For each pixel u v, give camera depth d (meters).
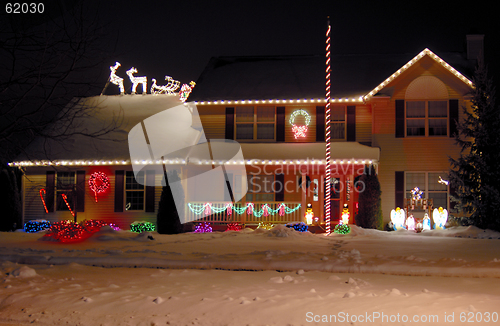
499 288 7.67
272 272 9.43
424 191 21.23
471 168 19.25
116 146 22.14
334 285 7.88
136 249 12.62
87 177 22.11
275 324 5.73
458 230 17.92
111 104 25.94
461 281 8.34
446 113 21.30
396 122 21.48
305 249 12.62
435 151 21.23
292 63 26.27
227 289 7.56
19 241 15.62
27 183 22.53
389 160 21.47
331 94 22.39
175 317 6.07
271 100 22.50
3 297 7.24
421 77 21.30
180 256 10.84
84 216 21.95
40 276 8.82
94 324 5.91
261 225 20.45
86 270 9.75
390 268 9.23
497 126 18.89
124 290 7.51
